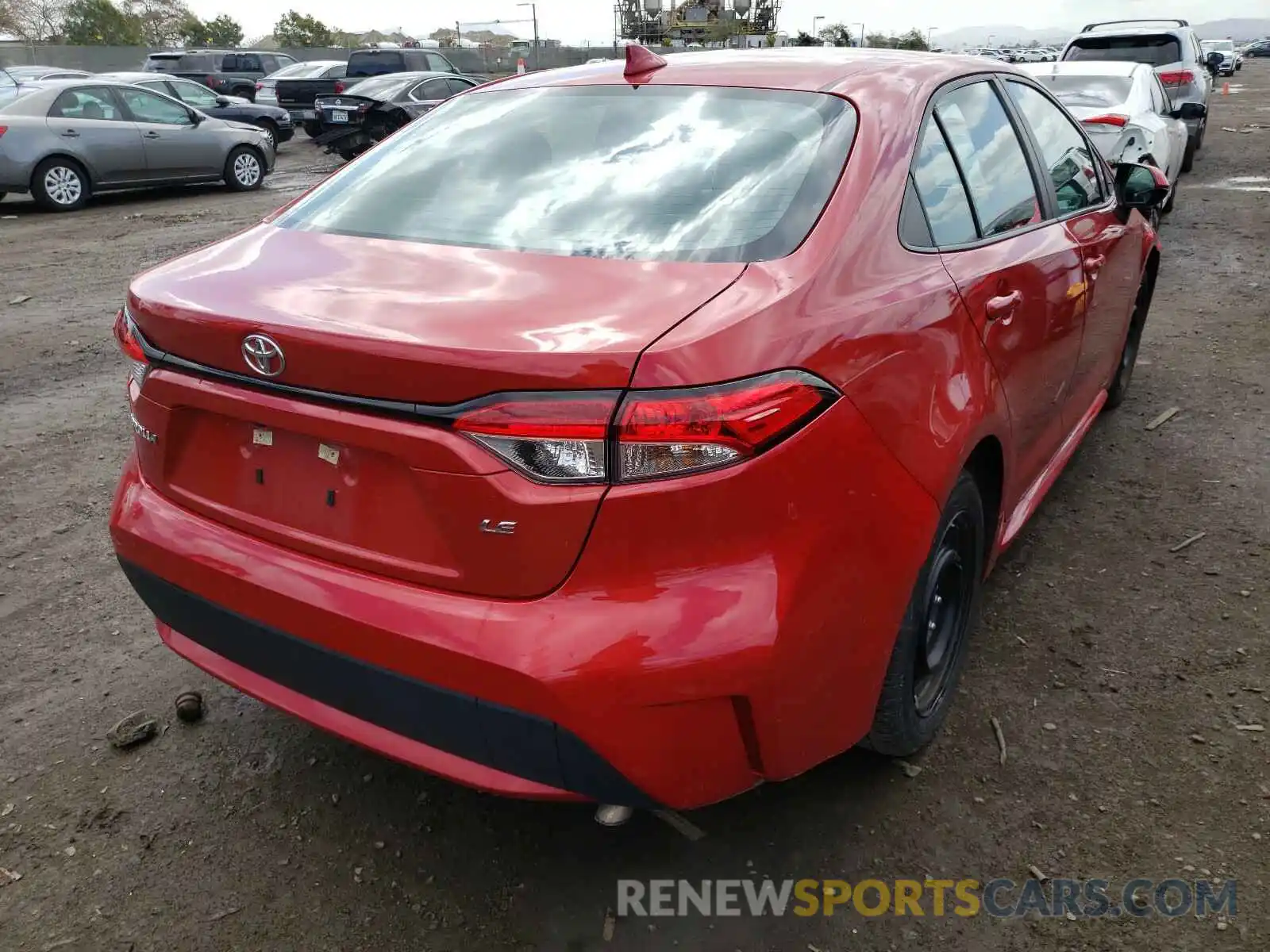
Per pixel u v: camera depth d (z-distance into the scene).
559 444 1.71
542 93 2.86
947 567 2.54
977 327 2.44
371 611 1.90
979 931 2.12
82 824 2.43
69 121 12.23
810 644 1.89
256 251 2.37
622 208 2.26
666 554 1.76
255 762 2.66
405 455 1.81
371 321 1.84
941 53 3.08
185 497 2.24
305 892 2.25
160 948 2.10
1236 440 4.61
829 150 2.32
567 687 1.75
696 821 2.44
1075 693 2.86
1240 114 22.17
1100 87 8.52
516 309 1.86
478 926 2.16
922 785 2.52
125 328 2.29
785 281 1.96
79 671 3.06
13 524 4.02
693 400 1.70
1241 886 2.20
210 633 2.20
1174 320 6.59
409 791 2.56
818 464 1.86
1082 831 2.37
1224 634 3.12
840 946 2.09
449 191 2.49
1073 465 4.40
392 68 20.00
